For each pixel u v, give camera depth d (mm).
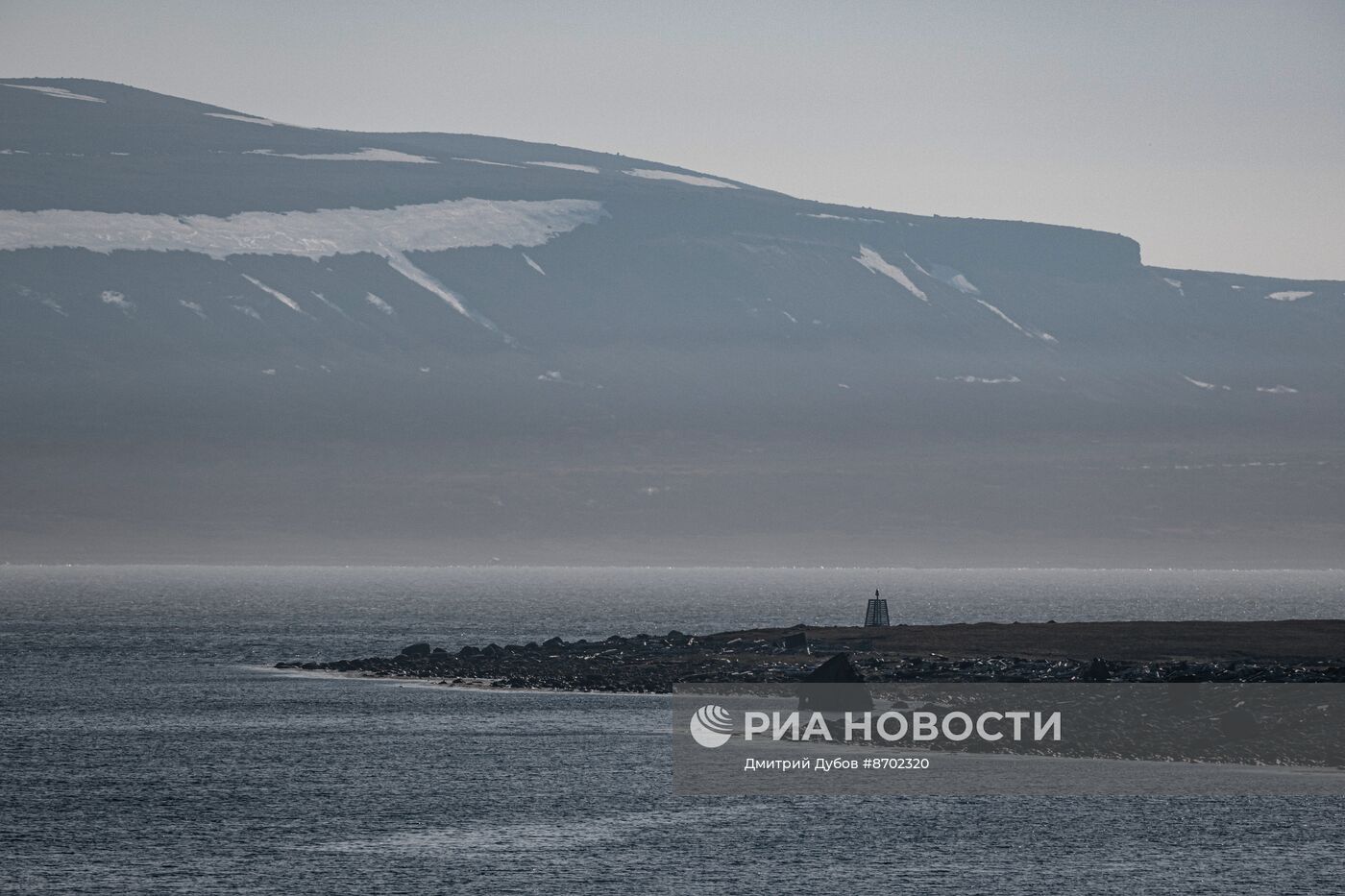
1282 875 190375
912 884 186750
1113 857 199625
